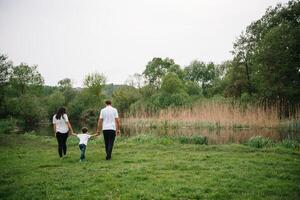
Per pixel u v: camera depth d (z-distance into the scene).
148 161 11.91
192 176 9.15
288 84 47.16
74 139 21.62
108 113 12.35
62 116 12.83
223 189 7.76
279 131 28.61
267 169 10.02
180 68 107.38
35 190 7.87
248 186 8.09
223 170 9.88
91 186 8.20
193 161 11.73
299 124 29.62
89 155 13.80
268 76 47.78
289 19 52.31
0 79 67.44
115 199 7.06
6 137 24.38
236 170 9.88
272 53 47.03
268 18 58.03
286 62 46.53
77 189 7.94
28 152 15.30
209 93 94.69
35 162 11.98
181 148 16.11
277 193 7.51
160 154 13.86
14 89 85.50
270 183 8.30
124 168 10.28
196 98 62.66
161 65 112.19
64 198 7.19
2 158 13.22
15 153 14.98
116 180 8.70
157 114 43.12
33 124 71.38
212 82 123.81
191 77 126.31
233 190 7.73
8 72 68.69
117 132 12.60
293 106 41.34
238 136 24.88
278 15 53.22
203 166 10.54
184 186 7.95
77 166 10.94
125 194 7.36
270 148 15.16
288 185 8.16
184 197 7.23
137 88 83.25
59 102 86.12
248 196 7.25
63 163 11.66
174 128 35.97
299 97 45.59
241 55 63.06
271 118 31.80
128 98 71.12
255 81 55.44
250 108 34.41
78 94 92.50
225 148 15.65
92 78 89.12
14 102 70.19
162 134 28.55
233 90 63.03
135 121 42.78
